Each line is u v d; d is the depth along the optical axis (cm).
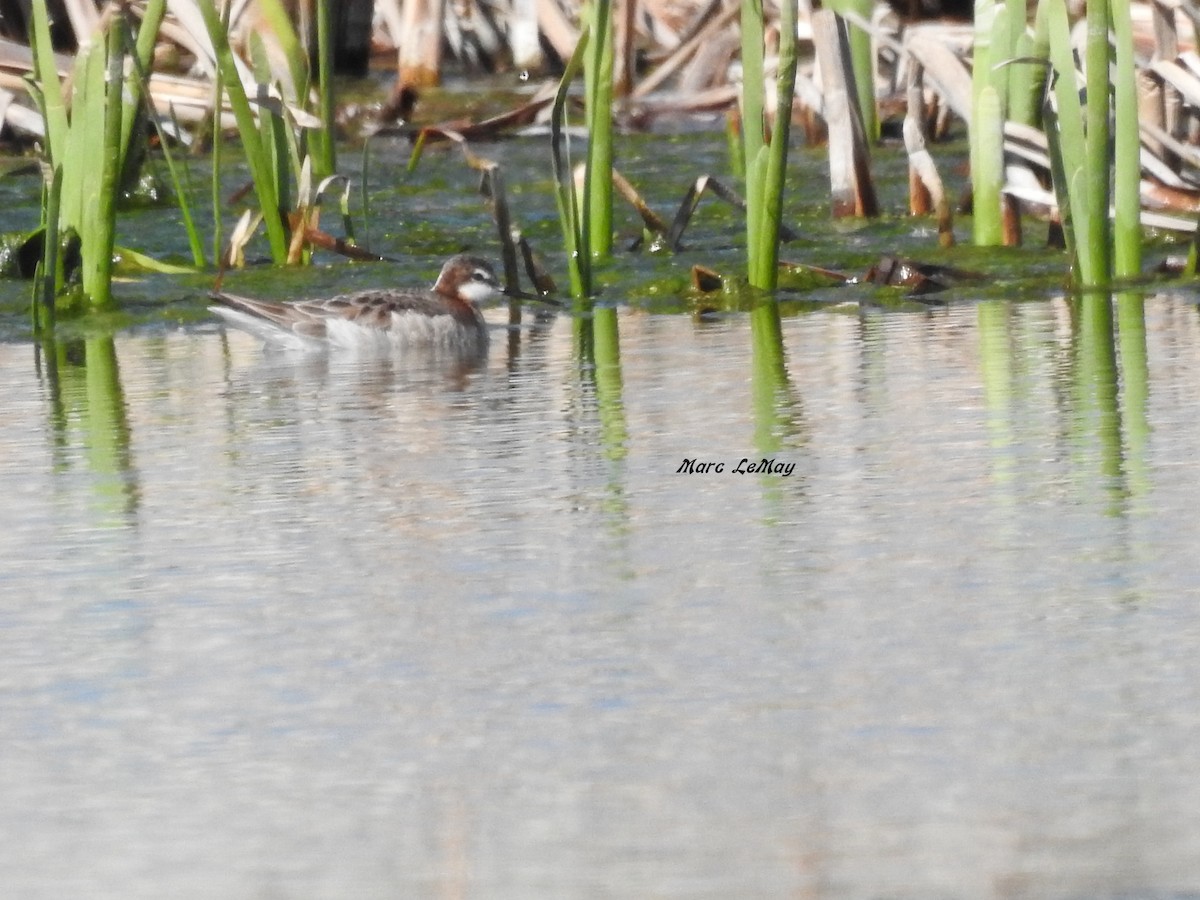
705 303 2114
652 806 763
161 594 1061
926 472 1295
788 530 1162
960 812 746
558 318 2095
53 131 2112
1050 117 2080
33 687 916
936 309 2023
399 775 801
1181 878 684
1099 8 1948
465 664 930
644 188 2730
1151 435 1381
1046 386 1577
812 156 2878
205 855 732
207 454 1426
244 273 2256
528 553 1127
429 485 1305
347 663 937
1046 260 2203
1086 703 853
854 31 2833
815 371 1683
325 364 1862
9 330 2041
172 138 2861
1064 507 1188
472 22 3369
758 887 690
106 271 2105
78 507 1267
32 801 786
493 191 2142
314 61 3155
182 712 877
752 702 869
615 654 939
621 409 1551
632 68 3198
